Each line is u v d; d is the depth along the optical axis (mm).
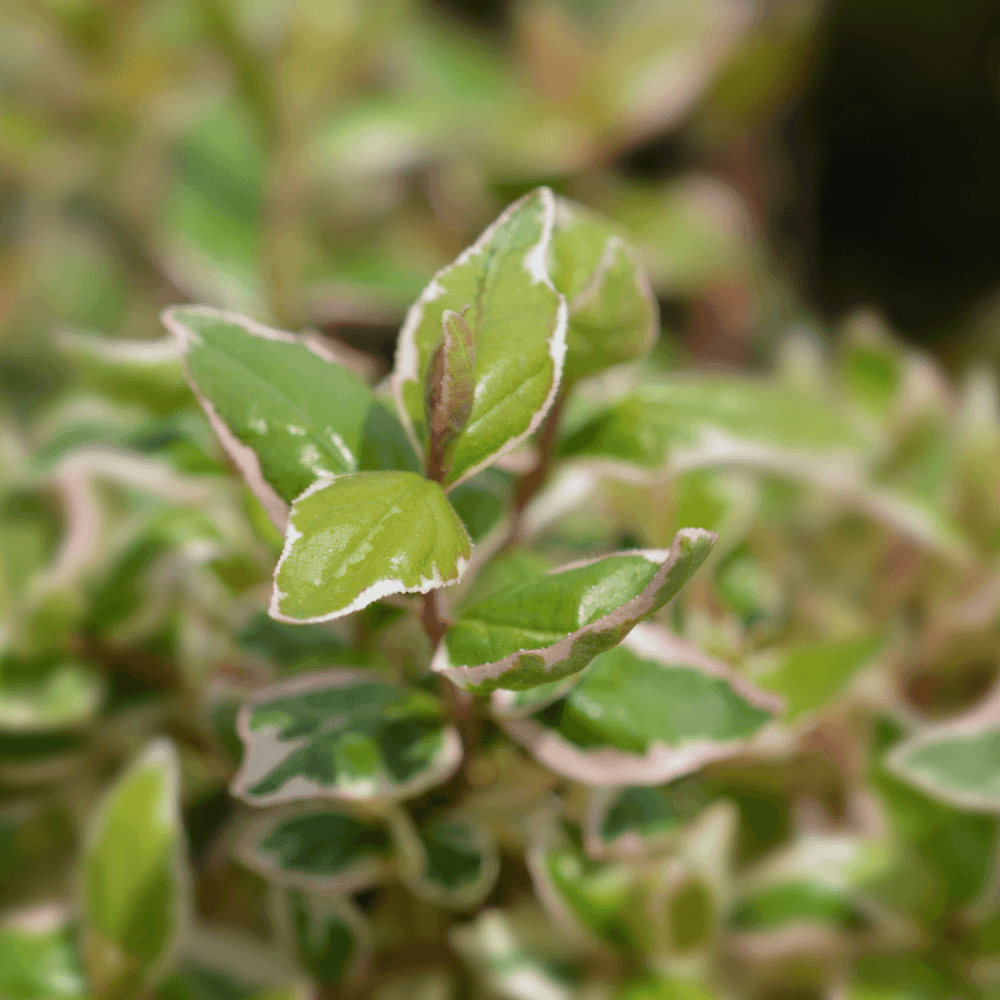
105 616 512
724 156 864
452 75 793
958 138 1146
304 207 738
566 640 451
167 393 504
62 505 538
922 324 1085
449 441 456
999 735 508
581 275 475
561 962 504
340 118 706
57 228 843
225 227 731
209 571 513
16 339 808
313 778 472
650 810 496
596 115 732
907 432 535
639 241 743
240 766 496
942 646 534
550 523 508
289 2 673
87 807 522
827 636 526
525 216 465
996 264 1131
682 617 512
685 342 834
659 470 490
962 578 536
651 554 456
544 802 497
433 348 463
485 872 490
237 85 676
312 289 714
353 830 489
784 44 790
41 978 500
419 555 449
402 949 513
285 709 478
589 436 493
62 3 674
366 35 689
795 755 519
